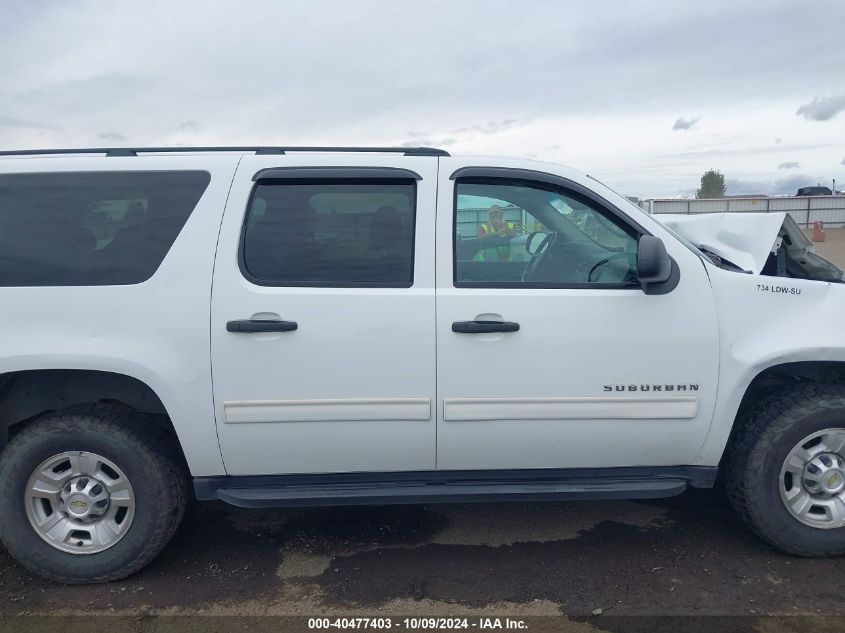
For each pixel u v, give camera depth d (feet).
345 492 10.41
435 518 12.76
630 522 12.43
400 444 10.27
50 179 10.27
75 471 10.20
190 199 10.23
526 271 10.45
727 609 9.59
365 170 10.39
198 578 10.66
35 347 9.68
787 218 11.19
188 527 12.48
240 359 9.86
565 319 10.09
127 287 9.87
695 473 10.78
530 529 12.25
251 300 9.89
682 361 10.23
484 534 12.05
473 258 10.39
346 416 10.05
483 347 10.03
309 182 10.37
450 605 9.80
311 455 10.27
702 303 10.27
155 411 10.66
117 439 10.03
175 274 9.95
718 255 11.62
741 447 10.71
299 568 10.94
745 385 10.34
